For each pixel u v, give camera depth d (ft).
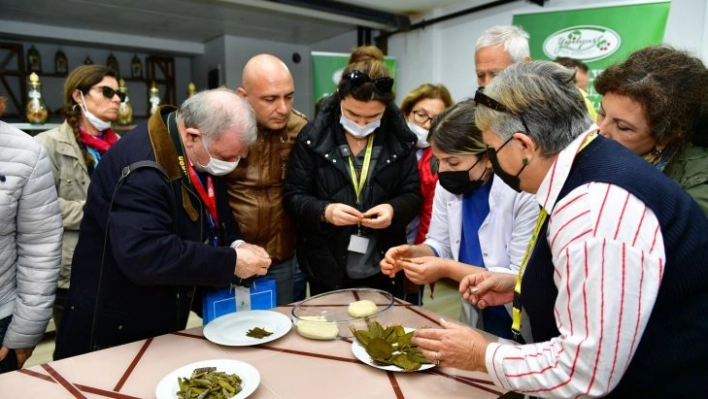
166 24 16.96
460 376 3.50
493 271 4.30
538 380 2.66
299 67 21.17
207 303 4.65
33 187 4.62
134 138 4.45
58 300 7.13
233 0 13.51
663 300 2.58
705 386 2.65
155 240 4.03
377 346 3.68
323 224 5.93
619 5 10.37
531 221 4.41
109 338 4.49
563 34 11.22
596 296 2.37
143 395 3.25
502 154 2.91
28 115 11.06
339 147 5.99
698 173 3.60
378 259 6.14
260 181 6.08
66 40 17.15
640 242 2.38
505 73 2.89
